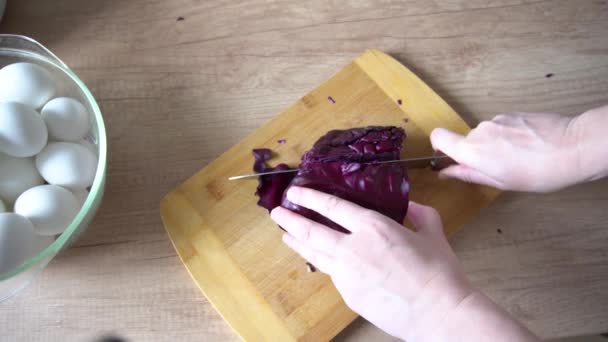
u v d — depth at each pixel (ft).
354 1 2.42
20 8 2.36
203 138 2.23
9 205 1.88
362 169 1.99
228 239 2.07
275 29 2.39
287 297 2.01
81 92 2.03
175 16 2.39
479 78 2.33
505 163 1.89
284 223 1.86
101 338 1.99
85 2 2.39
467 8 2.42
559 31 2.40
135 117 2.24
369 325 2.02
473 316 1.62
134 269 2.06
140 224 2.11
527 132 1.87
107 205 2.12
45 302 2.01
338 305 2.00
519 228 2.13
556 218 2.14
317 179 1.98
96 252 2.07
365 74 2.27
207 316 2.03
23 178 1.85
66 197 1.84
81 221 1.83
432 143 2.07
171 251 2.09
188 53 2.34
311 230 1.81
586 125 1.81
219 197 2.12
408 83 2.26
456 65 2.35
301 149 2.19
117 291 2.03
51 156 1.85
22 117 1.77
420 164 2.15
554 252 2.10
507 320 1.62
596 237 2.12
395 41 2.38
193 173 2.18
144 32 2.36
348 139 2.03
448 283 1.67
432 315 1.65
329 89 2.25
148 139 2.21
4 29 2.33
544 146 1.84
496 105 2.29
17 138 1.76
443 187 2.14
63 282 2.03
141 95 2.27
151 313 2.02
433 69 2.34
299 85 2.31
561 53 2.37
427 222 1.88
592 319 2.03
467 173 2.04
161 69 2.31
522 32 2.40
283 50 2.35
